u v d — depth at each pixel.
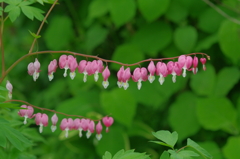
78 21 8.23
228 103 6.37
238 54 6.25
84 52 8.16
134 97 6.85
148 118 7.48
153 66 3.44
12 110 5.13
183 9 6.90
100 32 7.54
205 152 3.38
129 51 7.03
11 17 3.73
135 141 7.52
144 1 6.41
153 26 7.12
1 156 4.09
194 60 3.43
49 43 8.09
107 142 6.75
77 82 7.45
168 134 3.53
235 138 5.97
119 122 6.80
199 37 7.21
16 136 3.40
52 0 3.99
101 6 7.15
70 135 6.81
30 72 3.58
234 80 6.58
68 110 6.94
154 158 7.22
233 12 6.76
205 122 6.36
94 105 7.09
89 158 7.24
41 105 8.51
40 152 7.63
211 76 6.70
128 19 6.55
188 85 7.24
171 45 7.13
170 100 7.42
